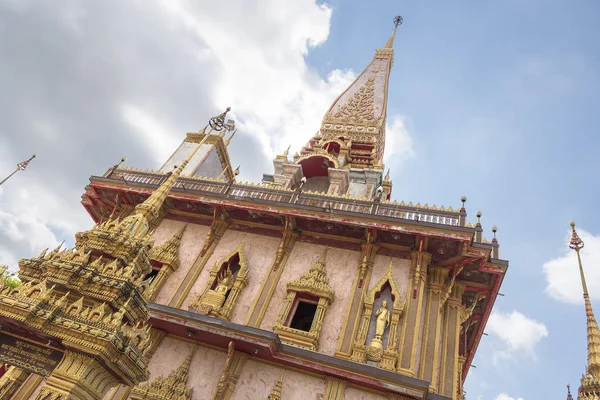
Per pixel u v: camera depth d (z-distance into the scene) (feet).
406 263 52.70
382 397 41.27
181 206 65.16
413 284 49.80
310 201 58.54
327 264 55.31
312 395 43.01
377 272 52.85
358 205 56.34
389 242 54.19
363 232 54.90
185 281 57.26
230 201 60.13
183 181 67.10
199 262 59.21
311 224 57.26
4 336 24.02
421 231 49.73
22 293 22.66
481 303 59.26
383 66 123.13
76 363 20.98
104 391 22.24
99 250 25.89
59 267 23.90
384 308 48.60
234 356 46.73
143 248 26.21
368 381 40.91
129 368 22.71
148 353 48.11
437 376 46.78
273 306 52.49
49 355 22.63
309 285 52.06
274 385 44.47
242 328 44.19
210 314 51.01
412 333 46.16
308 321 59.36
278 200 60.18
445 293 51.31
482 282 54.24
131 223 28.04
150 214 29.60
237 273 57.41
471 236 47.57
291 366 45.32
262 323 51.06
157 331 49.90
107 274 23.90
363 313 49.57
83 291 23.45
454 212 51.60
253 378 45.52
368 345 46.06
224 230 62.59
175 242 61.82
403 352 44.93
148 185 64.85
